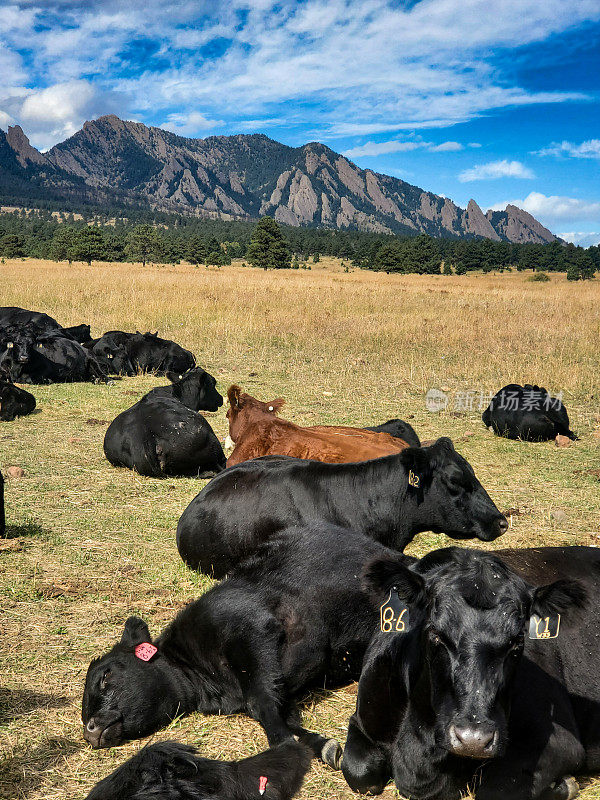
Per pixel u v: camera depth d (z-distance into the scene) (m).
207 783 2.65
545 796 3.55
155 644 4.48
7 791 3.62
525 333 22.61
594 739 3.87
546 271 152.62
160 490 8.72
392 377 16.02
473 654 3.07
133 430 9.24
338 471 6.18
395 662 3.65
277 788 2.91
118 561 6.56
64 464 9.54
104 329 22.00
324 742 4.04
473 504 6.00
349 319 24.92
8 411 11.84
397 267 121.81
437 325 23.84
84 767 3.86
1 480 6.95
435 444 6.13
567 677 3.87
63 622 5.38
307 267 157.50
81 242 120.75
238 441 8.17
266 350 19.27
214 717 4.43
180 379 12.54
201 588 6.08
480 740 2.92
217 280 47.12
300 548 4.84
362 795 3.75
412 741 3.54
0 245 121.44
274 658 4.36
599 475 9.51
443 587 3.29
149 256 139.12
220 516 6.21
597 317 28.08
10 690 4.52
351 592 4.59
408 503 6.06
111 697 4.07
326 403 13.43
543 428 11.30
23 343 14.96
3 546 6.67
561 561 4.36
